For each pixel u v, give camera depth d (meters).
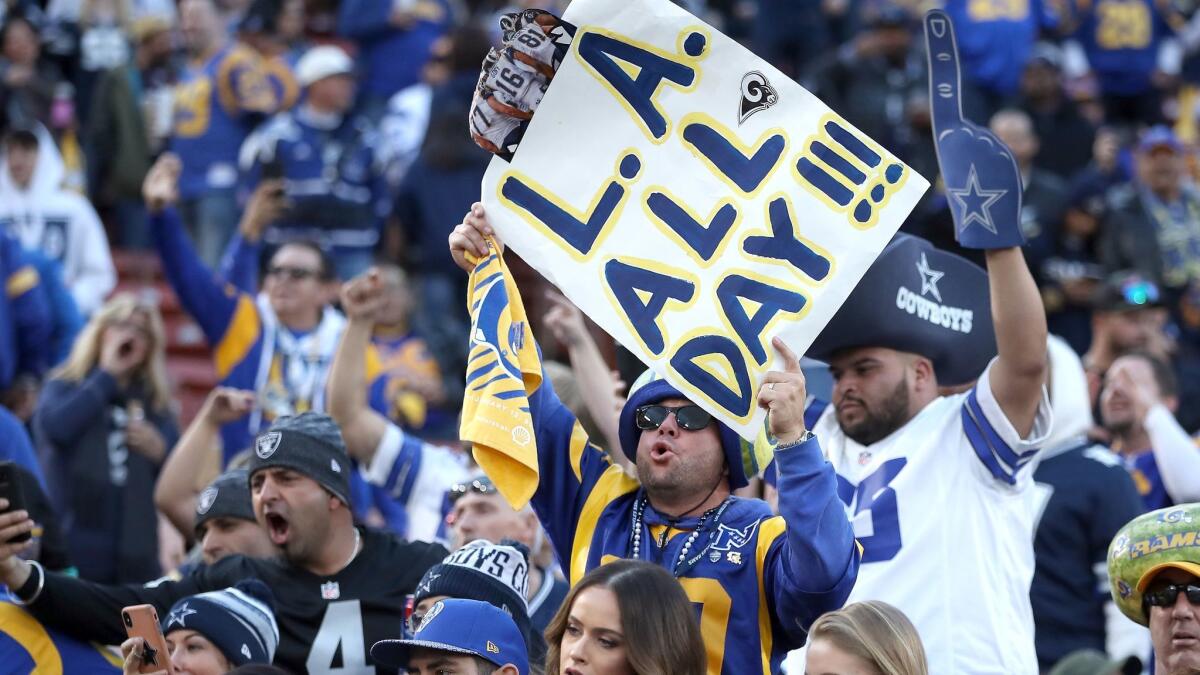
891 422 17.47
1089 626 22.20
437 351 34.91
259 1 41.91
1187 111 52.91
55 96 42.03
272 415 27.61
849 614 14.33
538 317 39.38
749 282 15.25
